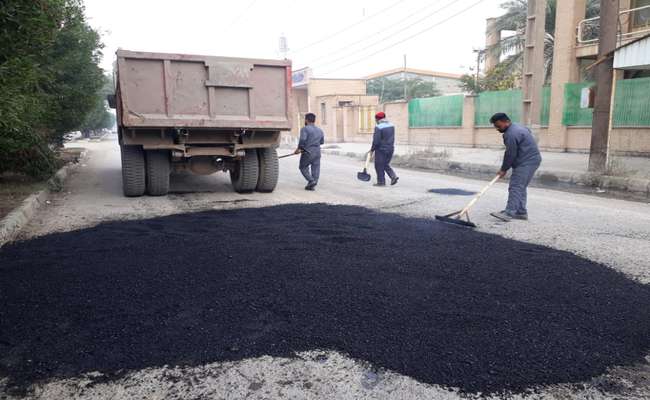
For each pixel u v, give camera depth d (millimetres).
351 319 3295
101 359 2818
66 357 2844
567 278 4043
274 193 9125
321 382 2619
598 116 10461
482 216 6711
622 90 14227
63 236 5582
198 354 2873
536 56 12945
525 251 4852
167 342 3000
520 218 6492
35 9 5125
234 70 7887
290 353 2891
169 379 2641
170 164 8555
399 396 2488
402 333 3096
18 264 4473
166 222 6320
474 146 20016
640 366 2758
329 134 31172
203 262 4457
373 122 26953
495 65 25734
